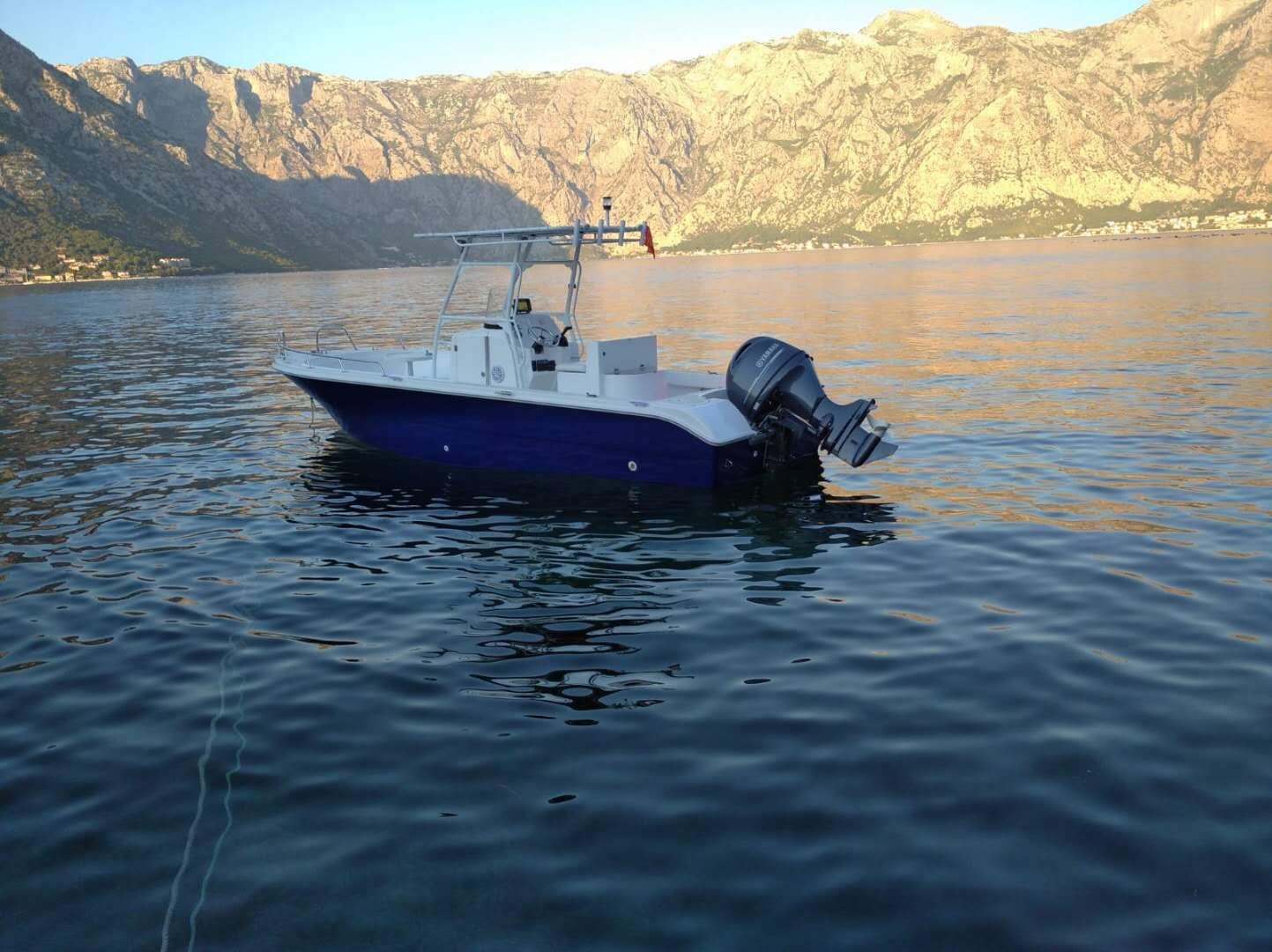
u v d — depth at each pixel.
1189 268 67.44
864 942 3.91
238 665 7.20
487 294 13.27
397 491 12.66
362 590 8.92
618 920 4.10
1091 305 40.47
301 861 4.63
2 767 5.70
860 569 8.97
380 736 5.97
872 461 13.39
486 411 13.19
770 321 40.12
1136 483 11.53
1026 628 7.30
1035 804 4.87
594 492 12.30
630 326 38.88
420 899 4.29
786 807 4.95
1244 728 5.57
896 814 4.84
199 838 4.87
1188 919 3.96
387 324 45.12
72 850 4.80
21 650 7.56
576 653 7.27
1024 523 10.16
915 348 27.73
